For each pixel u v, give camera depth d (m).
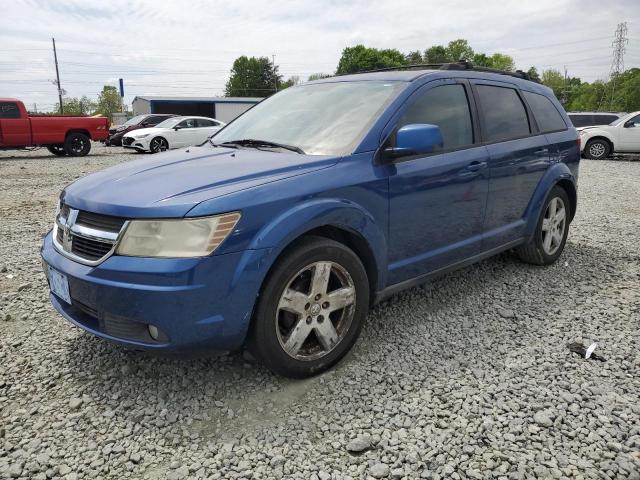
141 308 2.39
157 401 2.69
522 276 4.57
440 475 2.14
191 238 2.39
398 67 4.20
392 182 3.13
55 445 2.35
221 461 2.24
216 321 2.46
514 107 4.36
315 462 2.23
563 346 3.25
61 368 3.01
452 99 3.74
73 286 2.60
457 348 3.23
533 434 2.39
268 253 2.52
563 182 4.86
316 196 2.75
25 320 3.66
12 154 18.78
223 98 42.97
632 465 2.18
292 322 2.79
